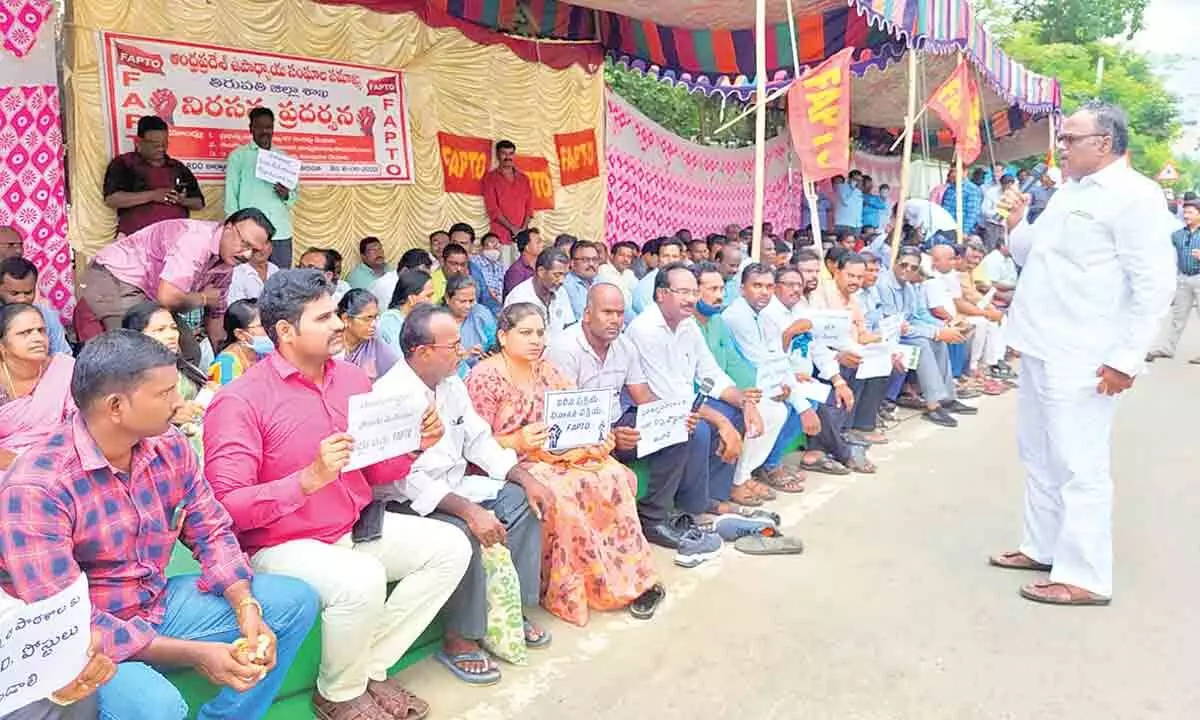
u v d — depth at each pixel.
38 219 5.73
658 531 4.72
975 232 15.12
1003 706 3.21
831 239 11.30
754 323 5.46
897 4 6.90
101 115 6.13
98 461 2.27
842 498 5.59
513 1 8.91
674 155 11.73
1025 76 12.41
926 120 15.61
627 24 9.73
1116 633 3.79
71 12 5.97
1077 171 3.98
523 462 3.89
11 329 3.61
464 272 7.10
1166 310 3.85
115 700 2.23
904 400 8.03
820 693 3.28
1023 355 4.25
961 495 5.67
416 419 3.09
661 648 3.60
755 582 4.27
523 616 3.70
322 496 2.96
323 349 2.91
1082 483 4.03
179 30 6.52
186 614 2.52
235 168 6.67
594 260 7.02
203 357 5.09
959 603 4.07
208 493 2.60
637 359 4.70
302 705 2.93
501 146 8.83
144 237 5.14
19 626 1.88
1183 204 11.11
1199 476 6.17
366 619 2.83
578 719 3.08
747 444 5.38
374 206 7.95
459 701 3.18
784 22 8.91
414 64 8.15
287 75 7.21
